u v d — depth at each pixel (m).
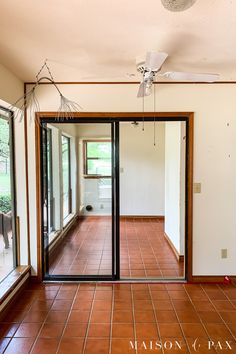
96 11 1.69
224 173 3.24
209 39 2.08
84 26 1.88
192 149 3.21
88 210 3.75
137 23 1.84
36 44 2.16
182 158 3.86
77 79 3.08
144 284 3.26
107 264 3.60
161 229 5.81
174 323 2.47
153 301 2.86
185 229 3.31
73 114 3.21
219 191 3.25
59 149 3.75
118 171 3.37
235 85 3.18
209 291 3.09
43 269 3.33
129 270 3.64
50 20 1.79
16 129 3.20
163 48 2.25
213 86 3.18
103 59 2.48
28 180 3.27
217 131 3.21
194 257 3.29
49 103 3.21
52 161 3.80
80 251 3.74
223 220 3.27
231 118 3.21
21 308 2.72
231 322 2.49
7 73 2.74
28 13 1.71
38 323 2.47
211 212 3.26
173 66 2.69
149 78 2.23
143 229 5.81
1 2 1.58
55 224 3.87
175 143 4.27
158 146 6.75
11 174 3.22
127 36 2.03
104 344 2.19
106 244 3.63
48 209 3.65
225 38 2.07
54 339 2.25
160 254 4.26
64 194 3.82
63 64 2.61
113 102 3.20
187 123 3.21
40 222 3.29
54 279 3.35
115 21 1.81
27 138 3.24
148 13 1.71
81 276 3.35
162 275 3.49
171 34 2.00
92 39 2.07
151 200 6.84
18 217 3.26
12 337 2.28
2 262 3.04
